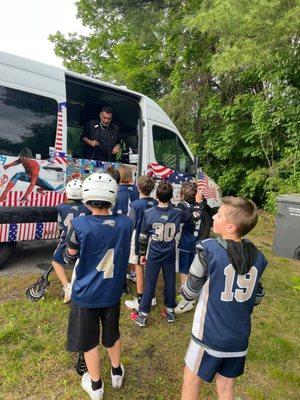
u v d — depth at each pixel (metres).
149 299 3.54
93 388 2.44
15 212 4.31
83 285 2.32
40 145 4.54
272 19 7.06
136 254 3.84
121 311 3.84
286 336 3.71
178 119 13.12
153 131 6.05
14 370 2.73
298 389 2.87
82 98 6.11
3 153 4.22
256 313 4.16
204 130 12.92
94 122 5.90
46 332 3.26
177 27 13.17
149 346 3.25
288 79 9.32
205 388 2.74
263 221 9.64
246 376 2.98
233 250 1.99
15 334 3.15
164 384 2.75
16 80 4.29
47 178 4.61
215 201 6.87
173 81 13.88
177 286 4.74
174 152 6.52
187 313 3.96
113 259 2.36
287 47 8.06
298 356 3.35
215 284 1.98
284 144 10.32
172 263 3.64
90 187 2.37
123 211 4.31
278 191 9.99
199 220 4.12
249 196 11.30
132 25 14.42
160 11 14.27
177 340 3.39
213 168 12.79
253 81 11.40
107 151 5.86
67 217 3.62
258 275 2.04
